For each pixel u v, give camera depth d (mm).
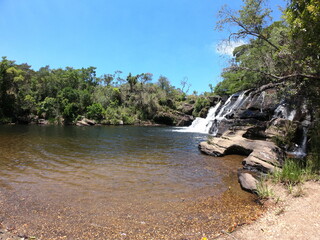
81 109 47188
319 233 4191
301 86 12141
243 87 27344
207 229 4844
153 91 57531
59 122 43812
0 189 7168
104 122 44594
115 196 6887
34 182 8016
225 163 11641
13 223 4930
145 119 50750
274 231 4414
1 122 41531
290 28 12086
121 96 54688
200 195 7121
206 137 23812
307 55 10852
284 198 6242
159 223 5152
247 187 7535
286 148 15000
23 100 46188
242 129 15938
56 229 4727
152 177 9031
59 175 8977
